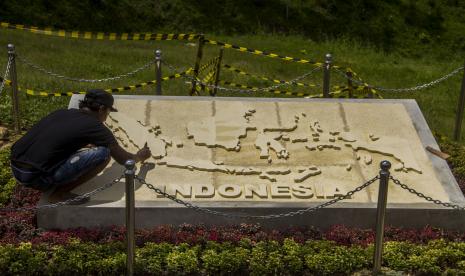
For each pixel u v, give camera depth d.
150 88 19.09
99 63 21.81
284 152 11.66
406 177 11.33
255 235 10.27
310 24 32.84
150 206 10.34
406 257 10.05
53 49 23.77
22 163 10.08
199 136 11.91
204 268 9.66
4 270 9.50
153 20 31.81
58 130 10.12
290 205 10.52
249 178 11.15
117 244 9.92
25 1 29.98
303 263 9.78
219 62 17.56
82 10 30.80
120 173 11.05
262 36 31.47
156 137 11.86
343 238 10.30
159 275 9.61
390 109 12.97
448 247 10.17
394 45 32.25
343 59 28.45
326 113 12.76
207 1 33.28
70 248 9.81
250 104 12.87
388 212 10.58
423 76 25.77
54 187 10.32
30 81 17.97
